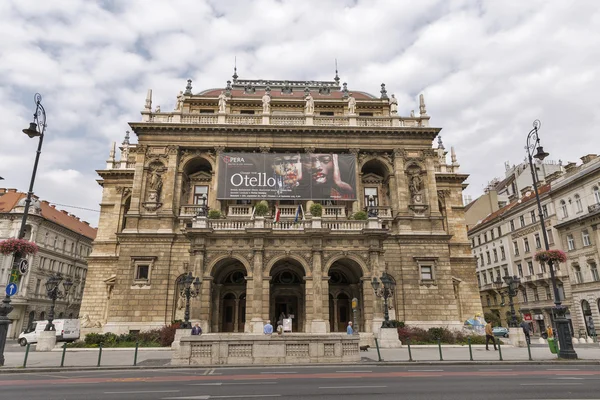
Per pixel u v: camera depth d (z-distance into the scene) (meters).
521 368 19.91
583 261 53.00
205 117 44.91
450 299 40.47
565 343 23.44
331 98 52.19
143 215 41.09
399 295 40.41
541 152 26.25
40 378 17.30
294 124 45.09
